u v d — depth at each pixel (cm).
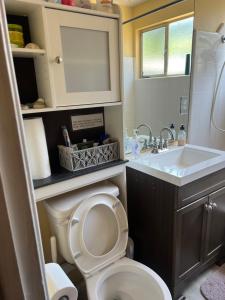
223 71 201
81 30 108
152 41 160
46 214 133
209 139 214
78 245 114
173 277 136
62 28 102
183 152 181
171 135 190
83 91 115
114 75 123
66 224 111
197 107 192
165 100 176
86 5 106
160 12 158
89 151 125
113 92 125
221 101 210
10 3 90
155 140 180
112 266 124
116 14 114
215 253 164
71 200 118
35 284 40
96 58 116
